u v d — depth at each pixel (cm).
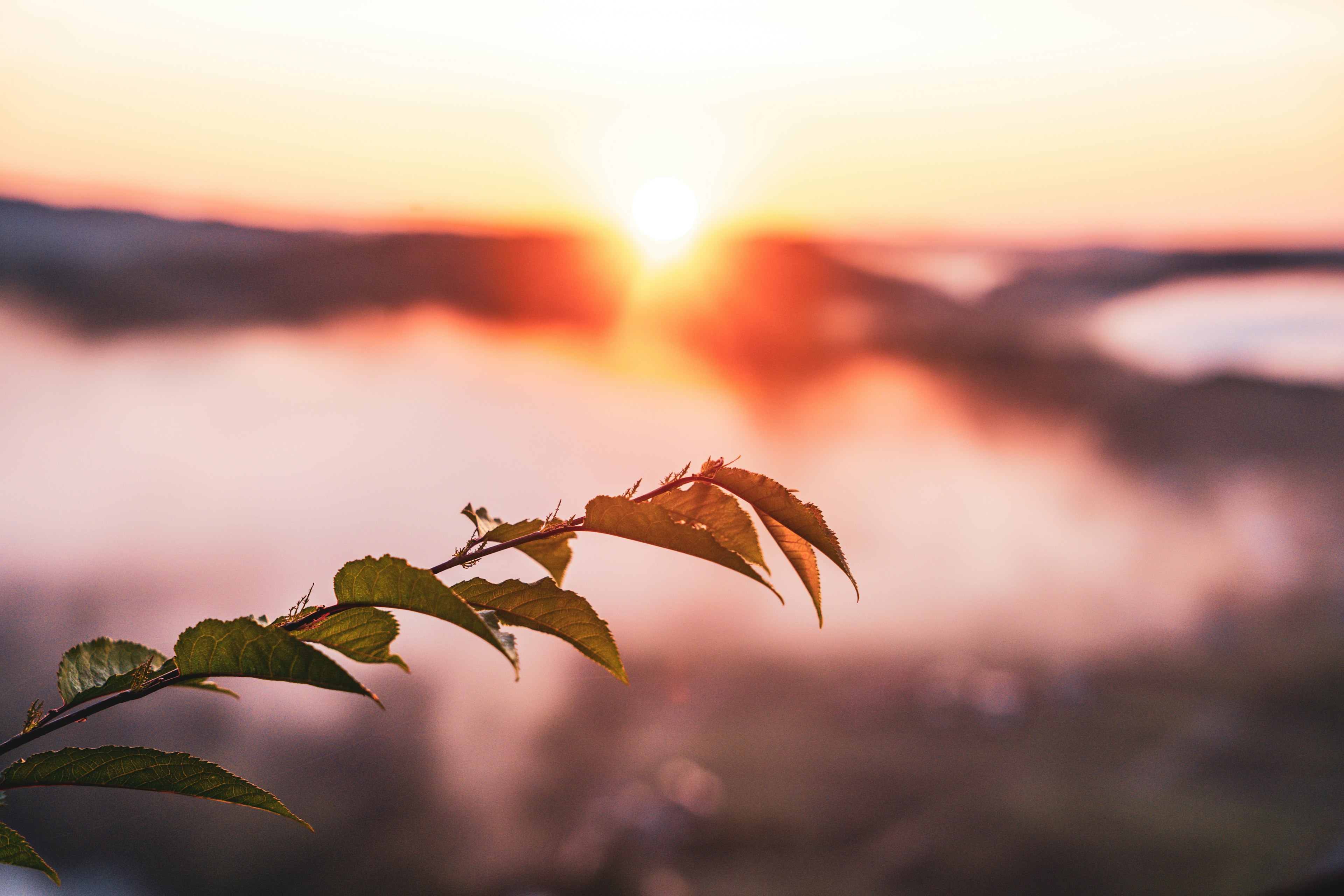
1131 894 1227
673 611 2350
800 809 1559
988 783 1680
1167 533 2822
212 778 54
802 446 3203
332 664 45
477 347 2398
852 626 2489
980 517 3105
